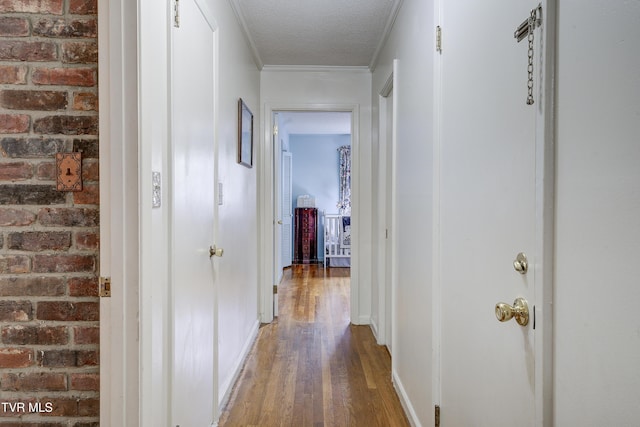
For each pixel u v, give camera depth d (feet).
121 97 3.45
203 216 5.57
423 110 5.84
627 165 1.97
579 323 2.35
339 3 7.91
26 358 3.82
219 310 6.57
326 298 14.75
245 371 8.35
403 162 7.16
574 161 2.40
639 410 1.90
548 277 2.64
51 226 3.78
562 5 2.52
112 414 3.49
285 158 21.67
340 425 6.32
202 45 5.51
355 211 11.68
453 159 4.59
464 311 4.22
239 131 8.29
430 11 5.51
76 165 3.78
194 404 5.12
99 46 3.47
